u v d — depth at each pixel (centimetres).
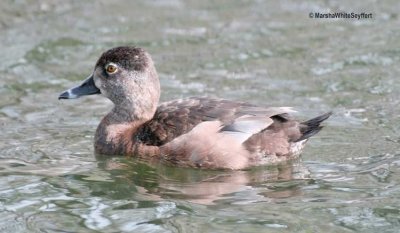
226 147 1225
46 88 1639
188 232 1020
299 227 1033
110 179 1217
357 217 1060
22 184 1191
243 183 1193
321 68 1720
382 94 1566
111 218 1070
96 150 1334
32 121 1475
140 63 1330
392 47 1812
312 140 1341
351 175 1202
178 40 1900
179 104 1305
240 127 1225
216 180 1209
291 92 1596
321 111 1492
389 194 1128
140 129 1298
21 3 2106
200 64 1759
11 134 1406
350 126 1405
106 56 1344
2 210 1098
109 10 2092
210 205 1109
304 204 1105
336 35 1909
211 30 1961
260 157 1232
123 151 1298
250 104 1275
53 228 1039
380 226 1034
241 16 2055
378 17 2014
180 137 1248
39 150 1337
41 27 1961
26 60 1772
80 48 1844
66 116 1508
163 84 1645
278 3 2147
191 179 1220
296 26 1978
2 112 1512
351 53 1794
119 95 1339
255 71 1717
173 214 1079
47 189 1173
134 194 1157
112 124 1338
